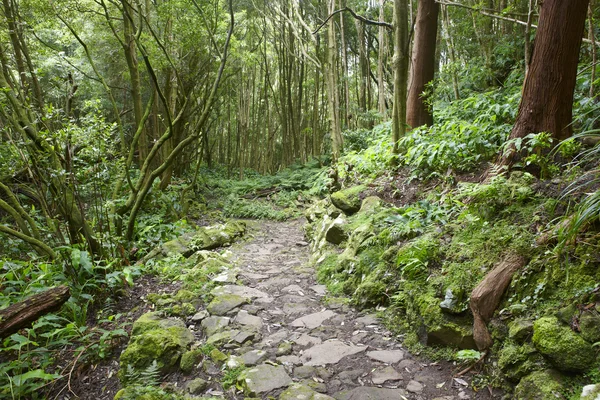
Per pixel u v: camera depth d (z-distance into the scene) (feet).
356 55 60.03
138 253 18.89
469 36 27.43
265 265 17.31
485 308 8.62
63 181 14.62
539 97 11.90
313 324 11.28
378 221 14.76
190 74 28.40
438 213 12.89
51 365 10.83
